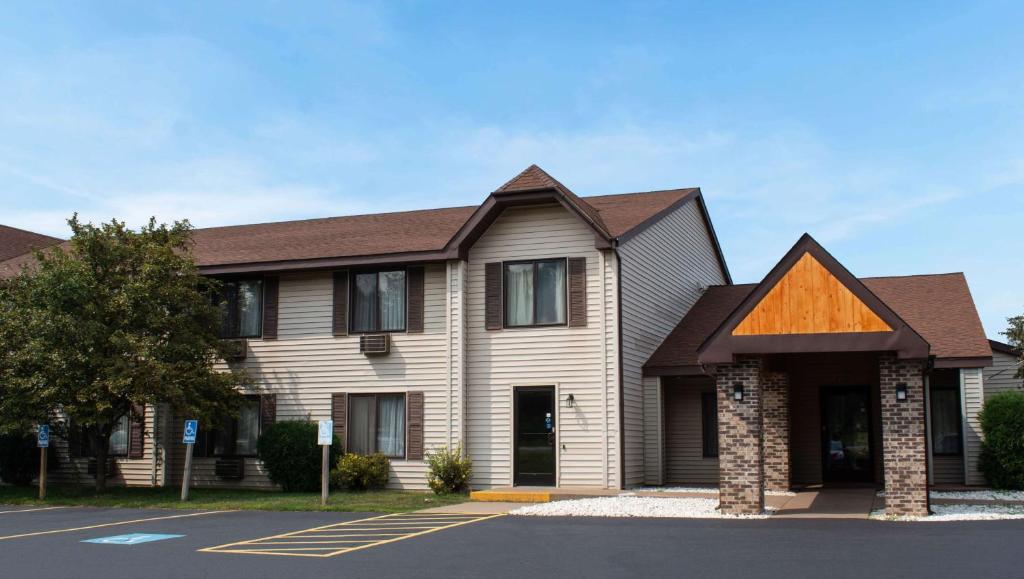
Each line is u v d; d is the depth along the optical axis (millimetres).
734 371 16688
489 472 22094
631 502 18656
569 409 21656
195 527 15781
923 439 15672
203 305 23250
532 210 22531
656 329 24328
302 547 13016
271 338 24516
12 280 22984
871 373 22922
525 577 10375
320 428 19172
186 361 22531
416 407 22922
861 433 23031
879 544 12414
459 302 22609
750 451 16484
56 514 18703
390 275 23781
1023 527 14086
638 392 22656
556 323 22047
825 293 15977
